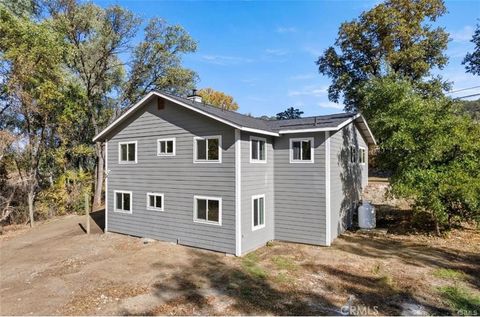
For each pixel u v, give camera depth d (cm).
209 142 1146
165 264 981
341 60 2920
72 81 2067
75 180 2230
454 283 792
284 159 1267
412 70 2548
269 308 673
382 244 1170
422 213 1362
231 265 970
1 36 1684
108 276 881
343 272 884
